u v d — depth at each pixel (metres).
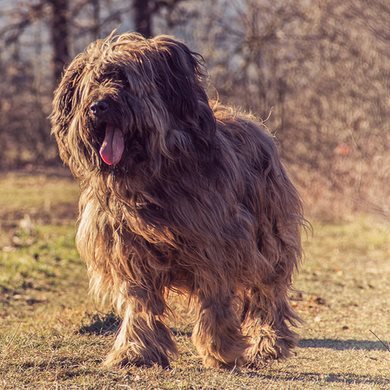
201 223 7.68
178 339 10.06
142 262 7.89
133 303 7.99
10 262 16.27
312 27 26.06
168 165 7.49
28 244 18.86
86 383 7.39
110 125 7.32
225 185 7.91
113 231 7.83
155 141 7.30
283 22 27.12
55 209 25.25
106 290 8.41
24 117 36.62
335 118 25.36
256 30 27.34
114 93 7.20
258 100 26.67
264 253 8.80
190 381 7.57
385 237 20.64
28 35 36.09
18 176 33.56
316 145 25.25
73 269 16.23
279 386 7.59
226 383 7.55
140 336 8.02
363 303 13.17
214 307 8.09
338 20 25.14
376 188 23.03
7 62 36.56
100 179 7.57
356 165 23.81
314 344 10.27
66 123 7.77
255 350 9.04
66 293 13.98
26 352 8.77
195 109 7.54
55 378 7.64
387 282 15.12
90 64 7.56
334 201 24.06
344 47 25.09
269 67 26.83
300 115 25.97
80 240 8.16
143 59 7.37
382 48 23.94
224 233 7.91
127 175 7.42
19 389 7.28
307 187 24.47
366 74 24.62
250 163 8.65
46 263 16.64
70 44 34.53
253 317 9.18
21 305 12.88
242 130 8.75
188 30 28.59
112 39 7.88
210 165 7.70
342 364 9.10
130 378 7.58
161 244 7.74
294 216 9.25
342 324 11.59
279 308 9.20
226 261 7.97
